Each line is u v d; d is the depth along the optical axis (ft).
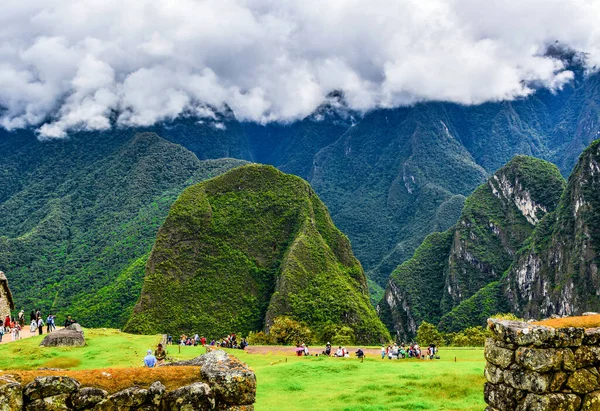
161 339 154.51
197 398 36.01
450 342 303.68
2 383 33.24
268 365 119.03
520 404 38.73
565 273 583.17
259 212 507.30
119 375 37.24
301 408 71.46
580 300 544.21
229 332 410.52
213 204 501.56
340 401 75.10
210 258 458.91
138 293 460.96
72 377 35.42
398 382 84.58
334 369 105.70
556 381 38.06
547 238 647.15
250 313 432.25
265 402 76.89
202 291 435.94
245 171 537.65
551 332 38.55
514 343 39.68
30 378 35.12
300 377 99.96
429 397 75.20
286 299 413.80
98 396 34.83
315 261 459.32
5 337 141.08
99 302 465.88
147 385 36.73
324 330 326.44
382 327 443.32
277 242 492.95
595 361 38.96
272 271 469.57
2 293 157.99
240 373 38.22
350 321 408.05
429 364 108.88
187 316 413.80
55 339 129.70
